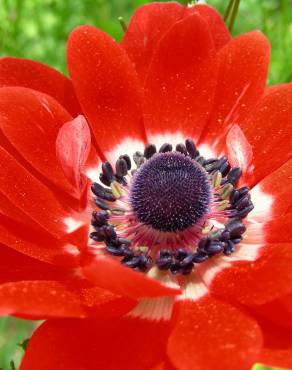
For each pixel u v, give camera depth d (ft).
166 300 0.38
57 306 0.33
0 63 0.45
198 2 0.52
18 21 0.67
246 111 0.46
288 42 0.65
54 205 0.42
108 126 0.47
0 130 0.43
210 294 0.39
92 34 0.45
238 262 0.40
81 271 0.38
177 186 0.42
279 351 0.33
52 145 0.43
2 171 0.39
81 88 0.45
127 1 0.84
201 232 0.42
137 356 0.35
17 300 0.32
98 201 0.44
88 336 0.35
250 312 0.35
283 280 0.33
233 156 0.43
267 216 0.43
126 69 0.46
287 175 0.44
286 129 0.44
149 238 0.42
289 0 0.75
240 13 0.72
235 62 0.46
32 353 0.34
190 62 0.46
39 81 0.45
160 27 0.48
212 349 0.32
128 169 0.45
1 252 0.38
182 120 0.47
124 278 0.31
